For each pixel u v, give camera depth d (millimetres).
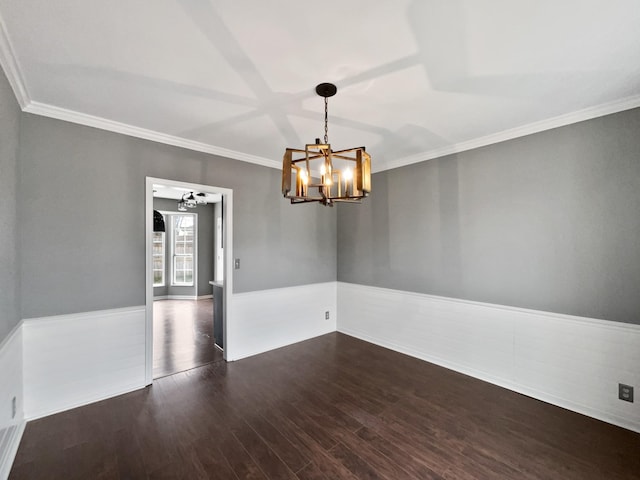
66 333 2398
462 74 1892
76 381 2436
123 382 2662
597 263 2330
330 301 4512
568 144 2471
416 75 1903
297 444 1986
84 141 2500
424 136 2947
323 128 2752
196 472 1740
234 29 1484
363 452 1913
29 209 2252
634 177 2180
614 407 2219
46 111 2307
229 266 3400
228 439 2035
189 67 1810
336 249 4609
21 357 2160
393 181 3828
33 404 2248
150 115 2479
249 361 3387
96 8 1338
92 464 1796
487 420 2264
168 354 3574
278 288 3857
